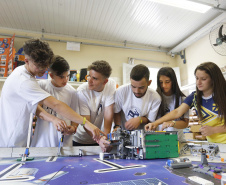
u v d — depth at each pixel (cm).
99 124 180
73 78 318
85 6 310
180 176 72
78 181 65
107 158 116
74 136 199
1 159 111
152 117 162
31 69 119
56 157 120
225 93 138
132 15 336
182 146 135
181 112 151
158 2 283
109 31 390
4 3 300
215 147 112
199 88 143
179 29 386
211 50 367
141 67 141
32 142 155
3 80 293
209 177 71
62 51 392
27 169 84
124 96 161
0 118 129
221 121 141
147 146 113
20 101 126
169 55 474
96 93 164
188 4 287
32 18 340
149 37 418
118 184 62
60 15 333
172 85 166
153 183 63
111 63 421
